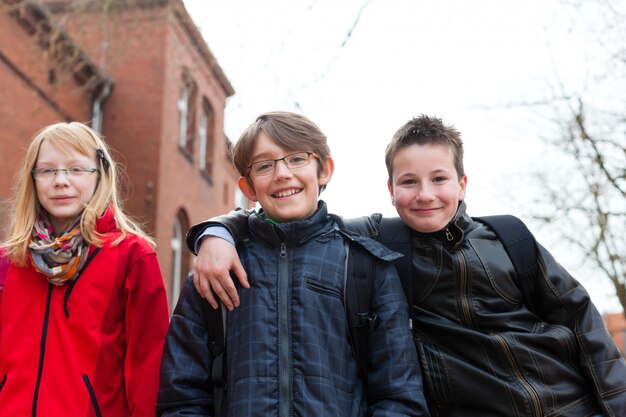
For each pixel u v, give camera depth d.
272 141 2.25
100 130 13.12
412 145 2.35
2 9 9.81
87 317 2.28
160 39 13.20
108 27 10.70
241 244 2.27
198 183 15.39
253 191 2.38
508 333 2.20
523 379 2.13
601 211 10.40
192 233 2.27
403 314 2.14
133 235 2.50
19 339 2.27
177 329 2.16
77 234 2.33
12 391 2.19
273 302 2.09
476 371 2.13
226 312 2.14
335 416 1.92
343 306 2.13
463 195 2.45
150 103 13.16
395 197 2.38
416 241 2.36
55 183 2.36
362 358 2.12
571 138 9.46
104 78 12.94
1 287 2.35
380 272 2.20
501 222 2.43
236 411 1.94
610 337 2.26
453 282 2.26
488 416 2.11
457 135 2.44
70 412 2.16
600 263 11.24
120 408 2.32
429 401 2.21
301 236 2.19
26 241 2.33
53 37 9.95
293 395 1.95
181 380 2.06
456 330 2.19
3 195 9.81
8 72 10.16
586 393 2.21
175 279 14.35
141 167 12.96
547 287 2.30
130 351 2.33
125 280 2.39
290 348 2.01
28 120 10.67
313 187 2.29
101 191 2.47
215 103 16.66
